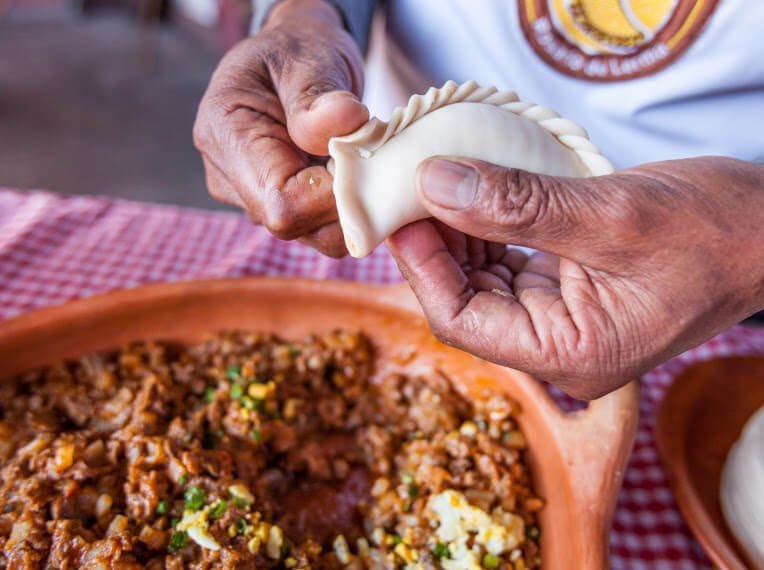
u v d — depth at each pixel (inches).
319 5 15.1
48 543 10.7
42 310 13.4
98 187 45.4
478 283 11.0
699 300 9.4
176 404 13.4
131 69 60.4
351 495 13.3
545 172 10.1
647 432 15.4
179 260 19.2
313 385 14.4
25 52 61.2
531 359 10.0
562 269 10.1
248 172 10.4
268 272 19.0
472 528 11.9
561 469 11.9
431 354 14.6
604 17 14.4
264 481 12.6
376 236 9.5
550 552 11.7
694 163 9.9
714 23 13.4
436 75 17.7
